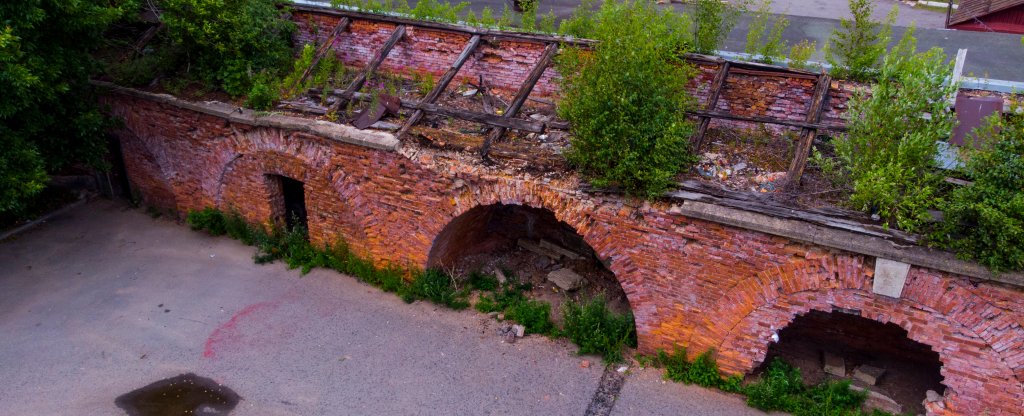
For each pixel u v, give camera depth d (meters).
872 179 6.79
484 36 10.95
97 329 9.58
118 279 10.77
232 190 11.43
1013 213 6.18
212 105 10.56
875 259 6.88
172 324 9.69
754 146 8.79
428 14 12.09
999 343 6.71
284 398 8.36
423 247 9.88
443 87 10.07
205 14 9.91
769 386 8.04
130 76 11.28
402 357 9.04
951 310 6.79
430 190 9.29
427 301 10.16
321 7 12.15
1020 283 6.26
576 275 10.57
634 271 8.36
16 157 9.13
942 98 7.46
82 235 12.08
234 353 9.11
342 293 10.37
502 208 11.50
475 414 8.11
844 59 11.01
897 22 16.31
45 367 8.82
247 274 10.87
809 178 7.80
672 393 8.34
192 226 12.21
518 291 10.30
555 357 9.00
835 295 7.30
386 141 9.20
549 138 9.13
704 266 7.83
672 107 7.83
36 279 10.75
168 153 11.68
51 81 9.38
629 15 9.10
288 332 9.51
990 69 10.79
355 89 10.34
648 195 7.73
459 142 9.16
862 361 8.94
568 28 11.20
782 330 9.49
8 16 8.30
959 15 15.45
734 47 12.56
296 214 12.01
